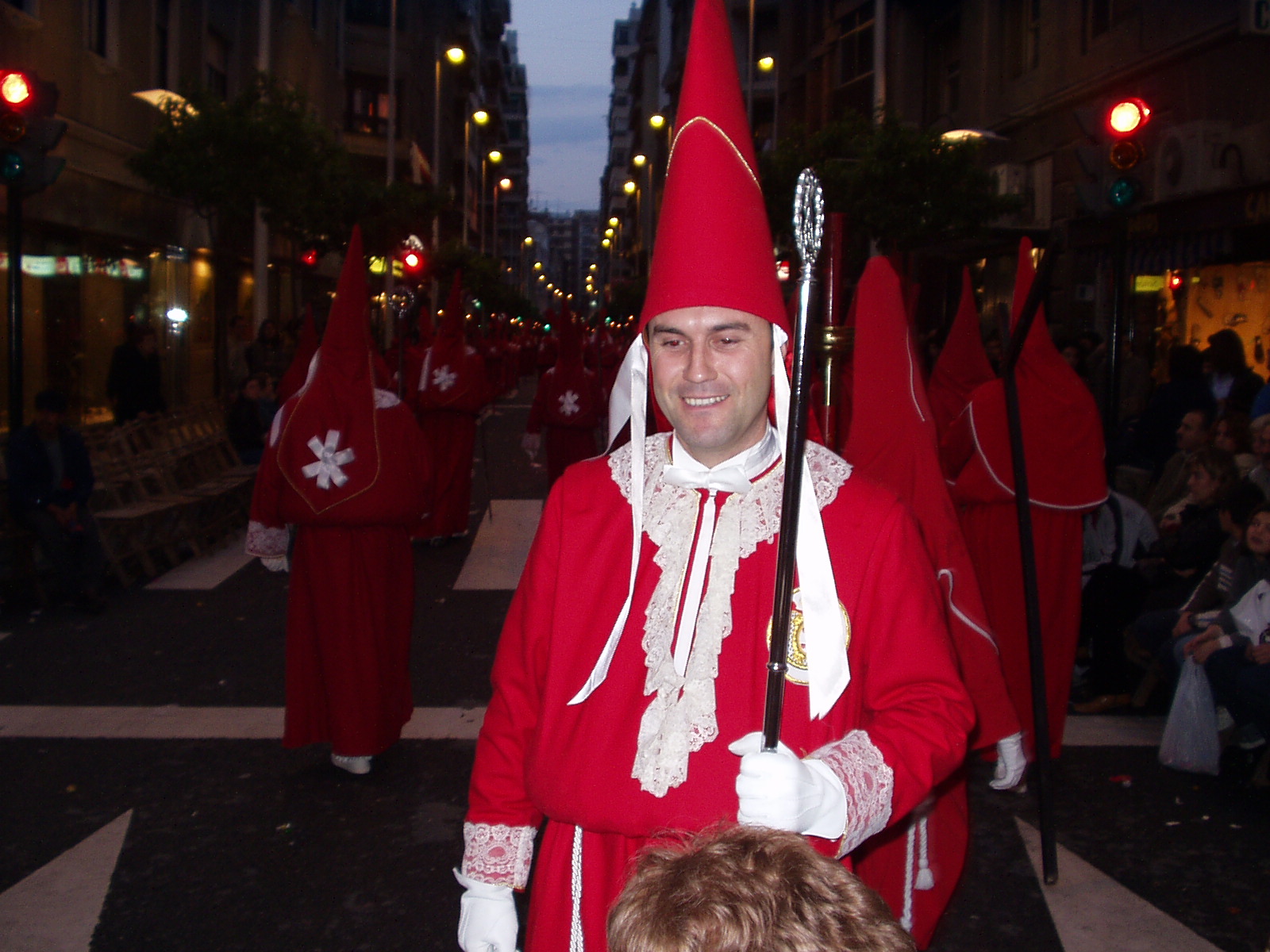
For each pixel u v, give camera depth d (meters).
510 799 2.07
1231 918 4.00
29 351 15.25
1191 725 5.32
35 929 3.86
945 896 3.23
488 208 89.12
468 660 7.00
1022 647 5.32
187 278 21.20
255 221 18.19
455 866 4.34
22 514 8.00
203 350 22.09
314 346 7.28
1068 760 5.50
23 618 7.95
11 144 8.22
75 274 16.64
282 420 5.03
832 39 30.89
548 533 2.12
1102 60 17.19
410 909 4.01
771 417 2.13
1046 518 5.34
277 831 4.62
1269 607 5.25
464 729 5.80
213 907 4.02
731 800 1.85
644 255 71.44
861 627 1.96
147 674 6.71
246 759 5.39
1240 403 8.98
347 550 5.04
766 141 52.25
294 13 28.23
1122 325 7.97
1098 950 3.79
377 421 5.03
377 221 21.89
